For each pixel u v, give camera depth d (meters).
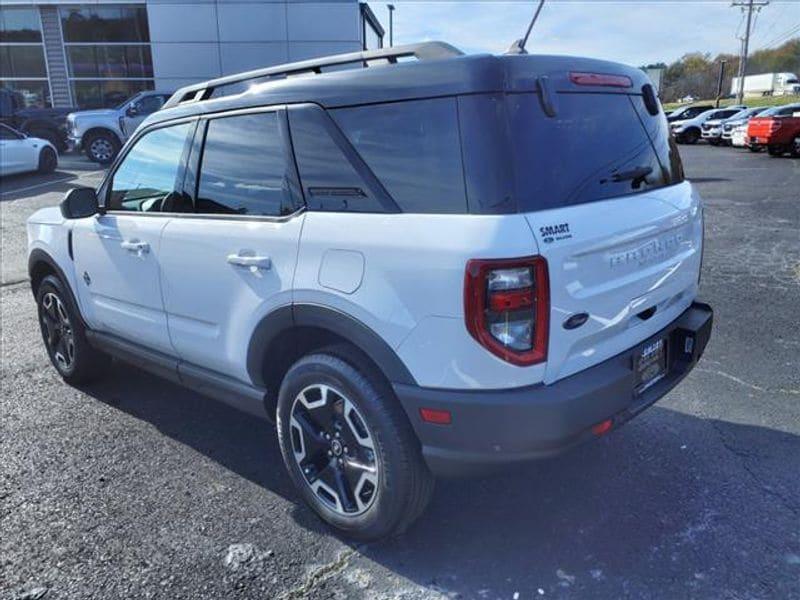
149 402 4.24
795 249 8.06
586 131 2.53
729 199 12.73
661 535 2.78
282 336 2.84
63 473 3.37
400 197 2.39
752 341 4.97
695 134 34.38
